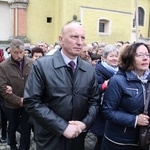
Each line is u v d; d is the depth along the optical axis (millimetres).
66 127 2184
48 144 2334
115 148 2672
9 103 4016
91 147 4629
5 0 17891
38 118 2234
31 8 18250
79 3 18281
